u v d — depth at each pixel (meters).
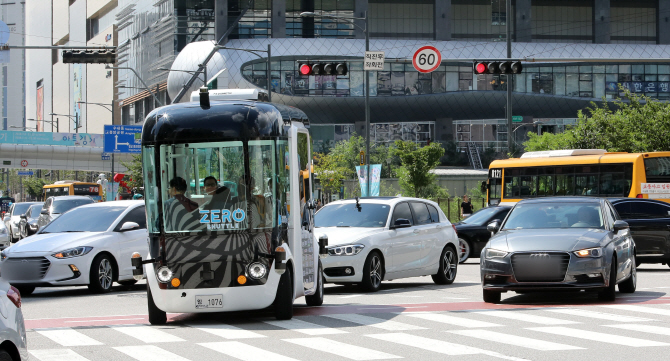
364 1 187.12
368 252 29.91
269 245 21.53
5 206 175.75
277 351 17.11
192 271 21.23
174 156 21.69
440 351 16.83
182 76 179.12
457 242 35.22
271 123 22.05
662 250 39.59
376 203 32.53
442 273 34.00
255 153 21.62
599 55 189.62
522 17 197.88
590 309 23.67
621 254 26.38
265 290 21.39
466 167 194.00
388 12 198.88
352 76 183.62
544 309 23.91
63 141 165.38
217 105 22.14
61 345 18.30
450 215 104.88
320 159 118.12
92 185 115.19
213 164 21.61
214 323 22.02
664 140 81.88
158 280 21.41
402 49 187.00
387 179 143.88
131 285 36.25
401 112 189.50
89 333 20.25
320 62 53.31
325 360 15.97
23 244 32.38
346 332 19.78
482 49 189.50
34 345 18.34
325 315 23.25
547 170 63.62
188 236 21.38
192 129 21.66
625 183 58.91
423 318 22.23
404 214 32.56
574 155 62.81
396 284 34.62
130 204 35.09
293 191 23.16
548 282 24.22
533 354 16.34
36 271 31.39
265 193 21.64
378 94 185.75
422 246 32.75
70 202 68.19
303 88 181.50
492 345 17.52
